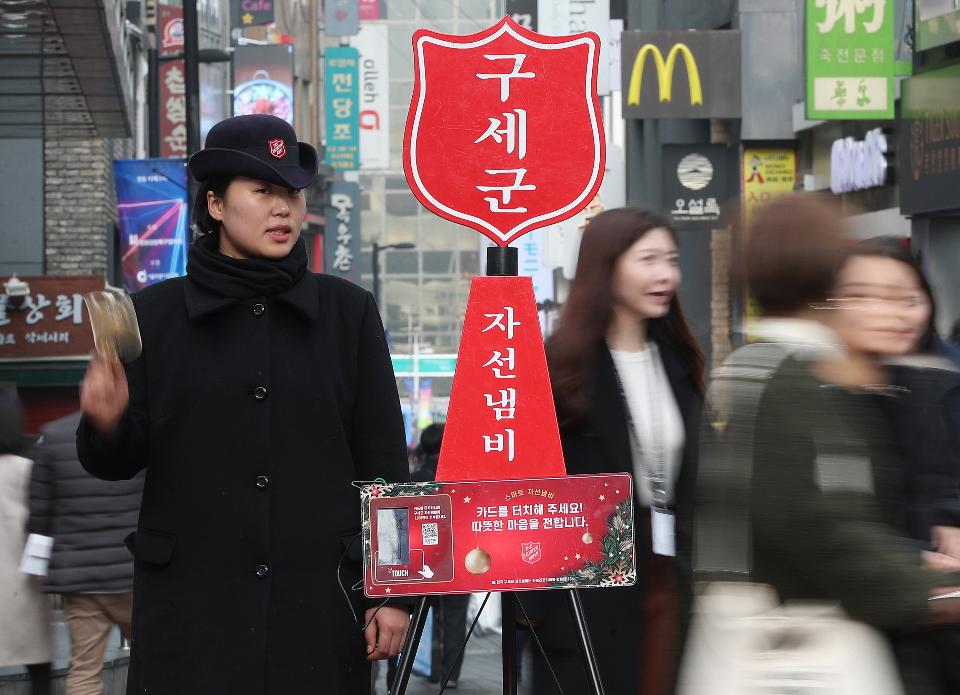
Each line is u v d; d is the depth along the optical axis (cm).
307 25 7844
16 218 2995
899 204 2111
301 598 530
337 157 7031
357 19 7025
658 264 605
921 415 577
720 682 428
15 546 1019
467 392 569
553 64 580
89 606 1039
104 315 501
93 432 516
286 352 544
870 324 527
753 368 432
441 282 16825
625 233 605
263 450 532
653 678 582
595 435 598
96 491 1025
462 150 579
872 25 2242
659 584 592
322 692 529
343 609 539
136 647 533
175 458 532
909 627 422
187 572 527
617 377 605
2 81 2039
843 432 420
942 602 429
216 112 5306
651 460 604
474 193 579
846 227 452
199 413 533
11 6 1575
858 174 2316
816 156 2647
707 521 436
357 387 560
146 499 537
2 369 2720
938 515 571
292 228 548
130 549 540
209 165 542
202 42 5472
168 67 4000
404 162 577
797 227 442
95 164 3008
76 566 1019
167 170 2750
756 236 447
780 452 419
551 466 568
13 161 2988
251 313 542
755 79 2700
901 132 2094
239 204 541
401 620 554
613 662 584
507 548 539
